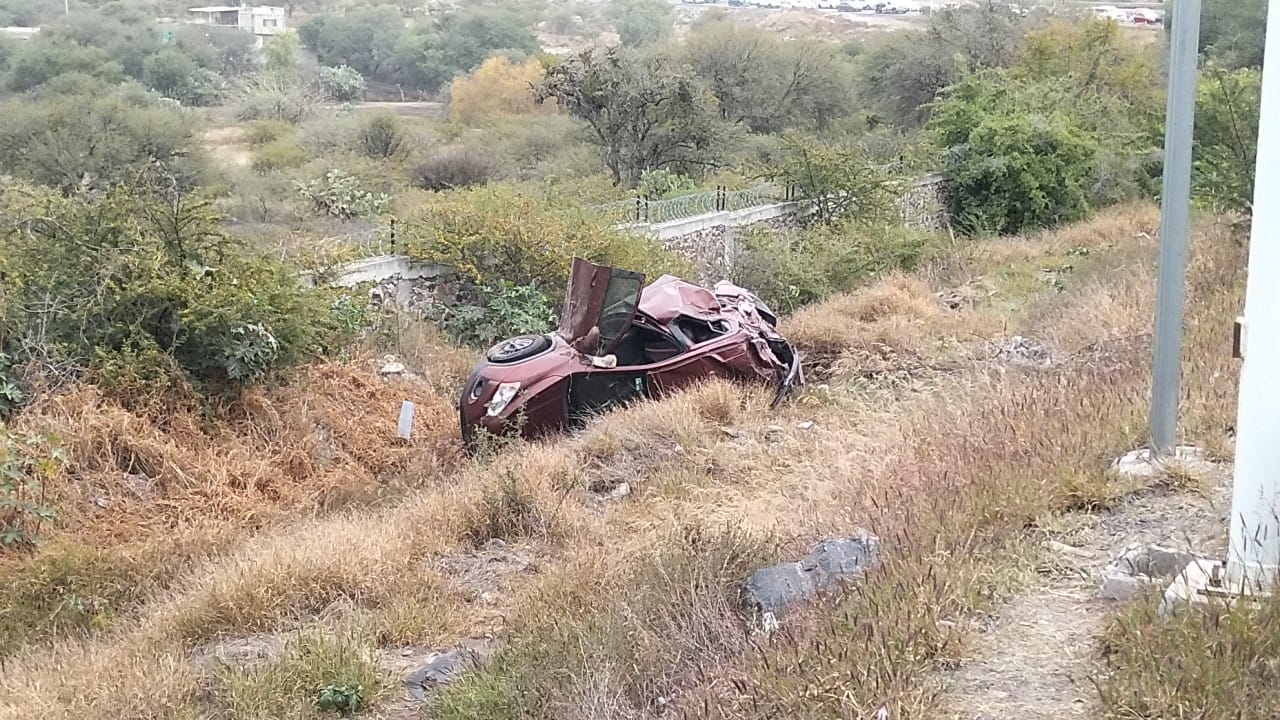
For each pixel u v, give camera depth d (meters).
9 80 38.19
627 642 4.59
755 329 10.15
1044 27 33.56
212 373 9.57
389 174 31.27
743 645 4.32
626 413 8.76
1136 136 23.45
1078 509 5.09
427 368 11.30
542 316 12.79
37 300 9.12
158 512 8.09
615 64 26.47
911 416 7.79
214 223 10.40
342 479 9.05
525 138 34.38
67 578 6.68
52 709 4.84
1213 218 13.28
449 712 4.49
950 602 4.24
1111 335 9.26
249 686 4.86
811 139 19.62
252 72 47.91
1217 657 3.44
